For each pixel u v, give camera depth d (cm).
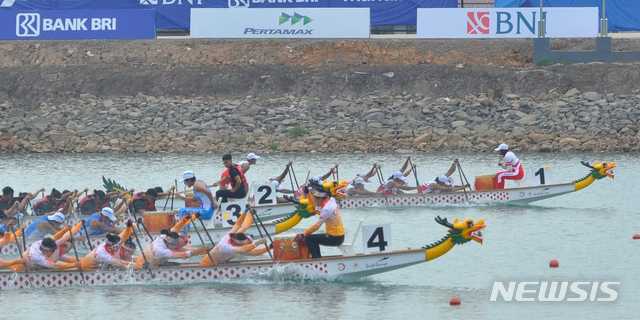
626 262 10188
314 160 19138
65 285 9194
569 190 13925
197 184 11325
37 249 9175
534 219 12762
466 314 8325
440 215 13162
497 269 9900
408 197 13925
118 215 11400
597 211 13400
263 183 12462
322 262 9169
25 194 12069
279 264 9194
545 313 8362
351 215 13262
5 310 8444
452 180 14100
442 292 8994
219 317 8169
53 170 18100
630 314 8362
